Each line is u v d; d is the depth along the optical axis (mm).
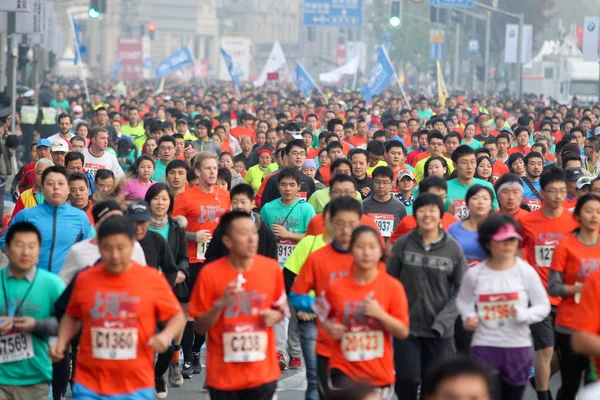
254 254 16766
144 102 80500
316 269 18094
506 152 40750
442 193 23312
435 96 132000
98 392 15922
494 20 166375
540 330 20516
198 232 24703
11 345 17172
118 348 15844
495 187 26422
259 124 46750
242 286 16547
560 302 19781
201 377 24609
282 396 22766
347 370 16719
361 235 16406
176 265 21844
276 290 16797
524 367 18031
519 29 116688
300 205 25172
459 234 20797
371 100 97188
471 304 18109
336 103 76188
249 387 16531
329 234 20328
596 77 148875
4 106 65312
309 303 18203
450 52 179000
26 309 17250
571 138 40344
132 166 28312
